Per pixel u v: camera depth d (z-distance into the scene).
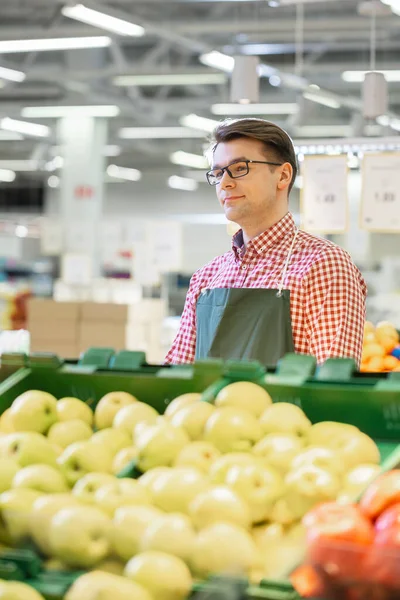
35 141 23.81
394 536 1.15
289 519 1.39
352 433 1.74
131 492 1.40
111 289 12.05
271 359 2.64
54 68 15.01
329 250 2.71
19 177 29.75
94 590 1.14
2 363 2.24
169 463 1.65
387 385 1.91
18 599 1.15
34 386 2.22
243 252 2.84
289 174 2.81
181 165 26.98
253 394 1.90
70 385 2.19
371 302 12.01
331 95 13.64
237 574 1.15
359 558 1.08
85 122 17.66
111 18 9.60
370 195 6.73
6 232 19.92
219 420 1.74
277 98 16.78
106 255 15.22
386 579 1.07
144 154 25.97
